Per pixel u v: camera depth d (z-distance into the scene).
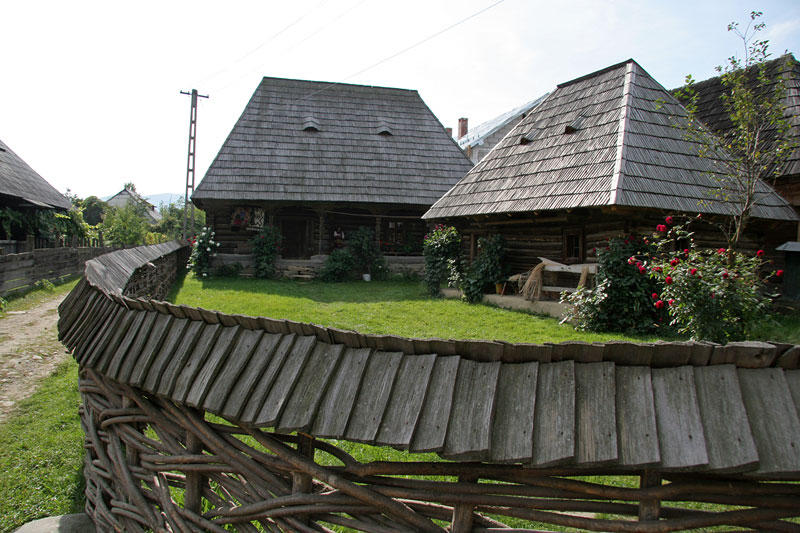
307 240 21.25
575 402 1.76
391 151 21.38
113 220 31.20
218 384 2.31
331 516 2.19
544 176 11.25
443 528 2.05
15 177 20.12
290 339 2.29
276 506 2.26
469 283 12.27
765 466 1.56
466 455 1.74
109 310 3.40
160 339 2.74
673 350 1.76
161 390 2.52
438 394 1.90
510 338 8.18
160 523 2.74
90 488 3.54
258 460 2.36
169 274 14.51
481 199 12.50
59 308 4.57
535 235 11.82
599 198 9.23
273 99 22.16
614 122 10.97
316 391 2.07
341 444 4.20
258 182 18.91
